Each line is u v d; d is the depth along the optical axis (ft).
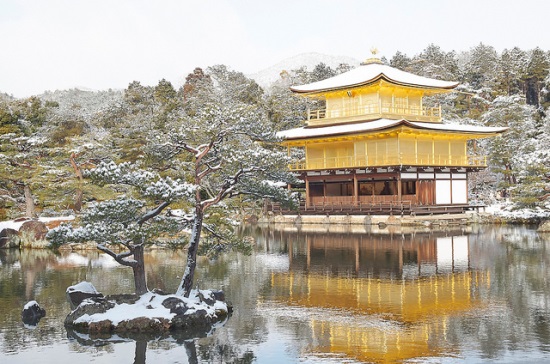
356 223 230.07
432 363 59.88
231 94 370.12
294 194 84.02
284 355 63.82
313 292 94.99
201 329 74.43
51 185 176.55
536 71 403.54
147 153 85.35
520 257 128.47
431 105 345.10
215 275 111.96
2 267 125.90
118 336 72.18
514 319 75.82
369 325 74.33
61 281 107.86
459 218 226.38
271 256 137.18
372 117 253.44
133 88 400.47
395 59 447.42
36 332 74.18
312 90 266.57
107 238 72.54
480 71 437.58
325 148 259.19
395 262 123.95
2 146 183.93
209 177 101.35
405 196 232.53
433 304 84.89
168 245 84.23
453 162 245.45
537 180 212.02
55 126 299.99
